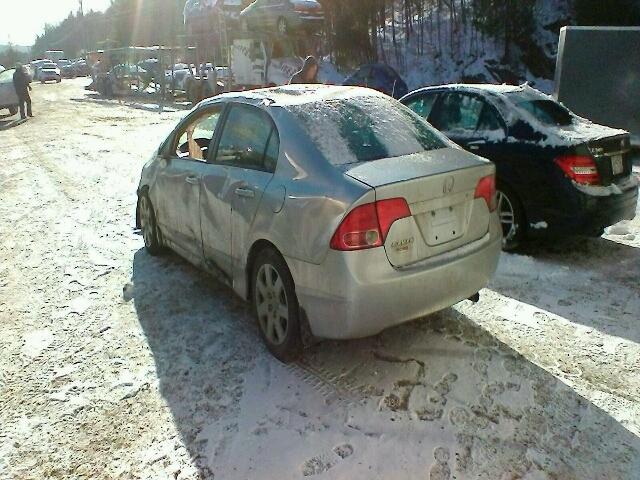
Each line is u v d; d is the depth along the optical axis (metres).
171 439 2.97
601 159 5.07
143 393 3.37
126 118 19.47
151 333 4.10
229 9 20.67
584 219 5.00
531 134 5.30
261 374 3.51
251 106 4.07
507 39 20.73
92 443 2.97
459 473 2.66
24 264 5.60
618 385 3.32
